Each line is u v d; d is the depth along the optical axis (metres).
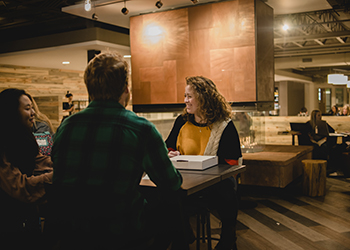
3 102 1.89
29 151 1.90
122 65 1.39
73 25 7.63
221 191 2.12
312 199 4.84
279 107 18.81
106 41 6.68
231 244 2.09
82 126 1.33
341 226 3.72
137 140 1.31
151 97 5.18
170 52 5.01
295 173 5.34
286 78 16.84
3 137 1.80
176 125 2.66
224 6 4.62
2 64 9.48
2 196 1.75
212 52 4.73
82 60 8.84
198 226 2.45
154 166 1.37
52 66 10.16
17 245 1.78
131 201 1.30
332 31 9.55
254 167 4.85
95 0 4.91
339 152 7.32
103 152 1.28
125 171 1.28
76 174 1.29
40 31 8.05
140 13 5.23
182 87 4.96
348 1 6.59
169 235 1.50
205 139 2.44
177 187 1.43
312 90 20.80
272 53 5.07
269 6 4.93
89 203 1.27
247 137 5.52
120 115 1.34
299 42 11.30
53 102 8.52
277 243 3.25
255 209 4.37
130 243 1.33
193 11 4.82
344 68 17.17
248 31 4.51
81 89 11.64
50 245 1.48
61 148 1.33
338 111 12.30
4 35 8.21
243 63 4.56
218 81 4.71
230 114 2.47
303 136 7.21
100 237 1.27
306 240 3.32
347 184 5.79
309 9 5.20
